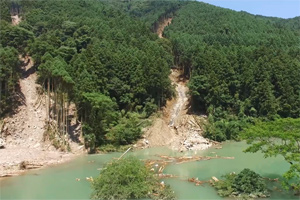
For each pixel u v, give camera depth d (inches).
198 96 3240.7
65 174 1782.7
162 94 3385.8
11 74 2800.2
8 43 3363.7
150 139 2691.9
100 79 2891.2
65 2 4901.6
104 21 4343.0
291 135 1407.5
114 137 2524.6
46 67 2628.0
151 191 1346.0
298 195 1359.5
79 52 3646.7
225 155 2226.9
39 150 2325.3
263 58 3496.6
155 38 4493.1
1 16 4192.9
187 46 4259.4
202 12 5895.7
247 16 5807.1
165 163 1975.9
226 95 3245.6
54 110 2682.1
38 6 4798.2
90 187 1510.8
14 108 2704.2
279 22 6835.6
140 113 3112.7
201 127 2935.5
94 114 2445.9
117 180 1310.3
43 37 3535.9
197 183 1565.0
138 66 3216.0
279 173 1720.0
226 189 1418.6
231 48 3998.5
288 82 3225.9
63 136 2438.5
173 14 6441.9
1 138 2400.3
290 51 3917.3
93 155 2285.9
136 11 6609.3
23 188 1535.4
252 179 1393.9
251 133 1513.3
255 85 3257.9
